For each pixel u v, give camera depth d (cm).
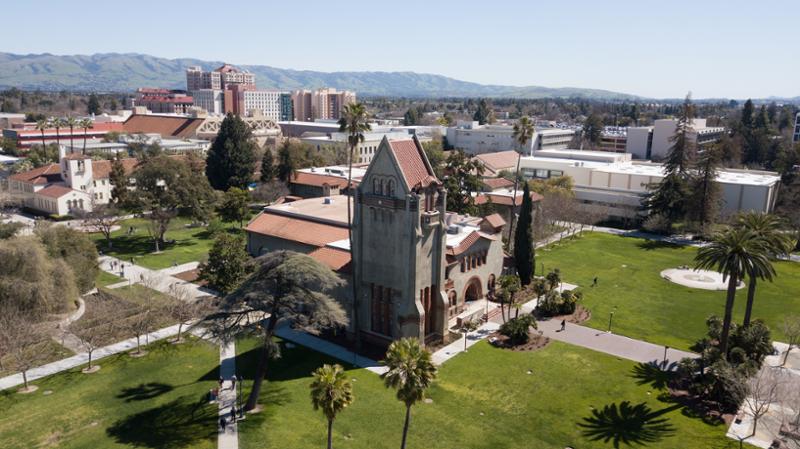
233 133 15225
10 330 5844
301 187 14450
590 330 7150
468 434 4834
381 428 4906
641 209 13112
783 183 15762
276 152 18012
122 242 11094
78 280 7762
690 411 5222
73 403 5278
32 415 5069
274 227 8688
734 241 5666
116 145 19338
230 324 5284
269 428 4884
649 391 5594
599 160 17862
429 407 5253
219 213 12069
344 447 4631
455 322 7288
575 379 5828
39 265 6700
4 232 7850
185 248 10725
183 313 6806
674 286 8944
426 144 17738
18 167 15675
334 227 8219
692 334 7050
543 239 11738
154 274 9012
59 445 4622
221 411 5159
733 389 5131
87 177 13362
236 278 7712
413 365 4041
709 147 12444
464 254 7438
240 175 15288
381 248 6406
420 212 6203
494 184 14075
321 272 5191
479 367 6072
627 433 4869
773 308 8006
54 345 6519
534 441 4753
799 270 9869
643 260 10438
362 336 6756
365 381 5747
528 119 9912
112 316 7044
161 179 10888
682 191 12412
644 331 7131
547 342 6744
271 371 5962
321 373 4184
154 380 5747
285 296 5175
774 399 5134
